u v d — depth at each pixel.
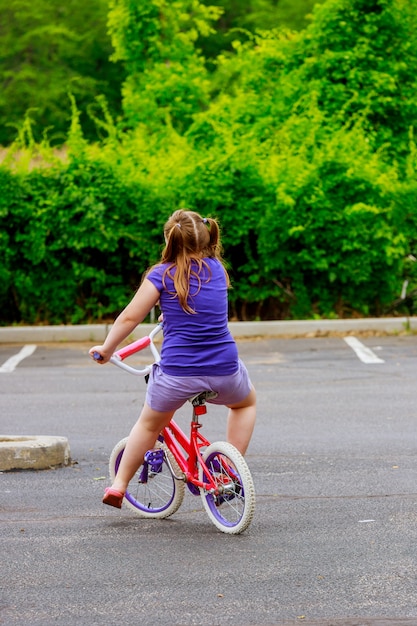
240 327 19.64
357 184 20.12
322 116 21.20
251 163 20.31
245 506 7.17
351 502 8.16
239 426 7.59
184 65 29.95
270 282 20.89
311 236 20.12
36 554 6.89
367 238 20.20
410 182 20.62
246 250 20.59
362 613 5.68
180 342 7.15
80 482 8.98
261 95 24.06
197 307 7.11
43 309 20.88
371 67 22.95
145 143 23.06
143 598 5.97
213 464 7.55
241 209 20.20
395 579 6.24
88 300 20.77
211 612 5.72
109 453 10.18
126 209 20.08
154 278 7.15
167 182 20.36
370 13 22.95
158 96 28.22
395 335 19.78
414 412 12.20
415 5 23.31
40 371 16.17
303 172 19.91
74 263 20.33
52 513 8.00
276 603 5.86
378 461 9.62
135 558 6.77
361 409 12.45
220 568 6.52
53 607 5.85
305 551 6.86
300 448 10.27
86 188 19.91
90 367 16.55
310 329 19.77
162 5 29.98
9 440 9.78
